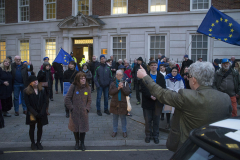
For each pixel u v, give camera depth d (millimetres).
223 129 1419
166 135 5203
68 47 14398
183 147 1479
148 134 4715
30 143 4621
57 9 14719
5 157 3920
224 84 5898
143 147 4484
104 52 13625
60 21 14555
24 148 4375
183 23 12305
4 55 16609
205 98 1891
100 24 13297
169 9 12523
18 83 6711
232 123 1512
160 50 12844
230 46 11883
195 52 12344
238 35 6328
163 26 12594
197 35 12266
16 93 6707
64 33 14250
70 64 6625
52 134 5168
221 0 11867
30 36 15555
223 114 1889
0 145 4504
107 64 7289
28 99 4137
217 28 6613
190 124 1955
